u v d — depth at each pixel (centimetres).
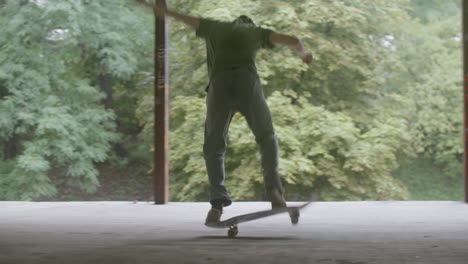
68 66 1209
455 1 1320
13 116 1097
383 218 323
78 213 369
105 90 1327
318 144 895
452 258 166
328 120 907
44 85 1126
